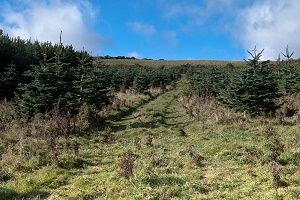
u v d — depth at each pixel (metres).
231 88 16.62
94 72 19.47
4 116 14.66
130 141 12.93
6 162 8.64
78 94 18.38
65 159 9.13
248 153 9.27
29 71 16.33
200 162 8.88
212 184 6.99
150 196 6.13
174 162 8.98
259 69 15.60
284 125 13.36
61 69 16.77
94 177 7.85
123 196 6.40
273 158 8.52
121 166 7.64
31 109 14.86
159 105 23.70
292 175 7.35
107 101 19.48
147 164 8.69
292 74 20.36
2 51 22.75
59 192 6.82
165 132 14.38
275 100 17.08
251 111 15.22
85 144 11.95
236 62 81.62
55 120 13.42
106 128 14.54
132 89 30.05
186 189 6.73
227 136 12.16
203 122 15.33
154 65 74.88
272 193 6.20
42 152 9.74
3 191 6.71
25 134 11.91
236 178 7.36
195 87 25.48
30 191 6.91
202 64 77.38
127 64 74.25
